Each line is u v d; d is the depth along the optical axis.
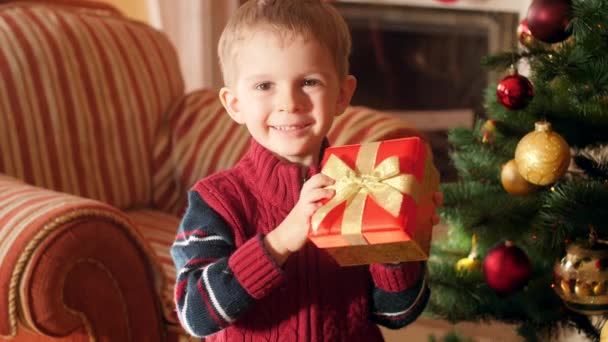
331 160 0.94
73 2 2.27
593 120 1.33
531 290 1.48
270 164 1.00
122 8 2.75
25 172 1.80
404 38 3.12
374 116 1.83
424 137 1.83
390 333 2.30
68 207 1.24
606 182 1.31
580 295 1.28
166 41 2.26
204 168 2.02
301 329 0.98
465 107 3.13
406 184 0.88
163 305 1.39
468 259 1.52
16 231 1.21
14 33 1.86
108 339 1.29
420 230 0.89
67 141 1.89
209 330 0.94
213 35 2.69
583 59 1.21
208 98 2.14
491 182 1.52
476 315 1.55
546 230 1.34
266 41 0.96
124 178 2.02
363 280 1.03
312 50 0.96
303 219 0.89
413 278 1.02
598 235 1.32
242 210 1.00
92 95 1.96
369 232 0.84
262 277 0.91
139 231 1.35
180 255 1.00
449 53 3.09
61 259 1.20
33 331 1.23
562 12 1.21
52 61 1.89
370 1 3.06
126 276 1.32
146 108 2.08
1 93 1.78
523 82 1.29
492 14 2.96
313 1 1.02
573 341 1.89
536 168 1.24
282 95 0.96
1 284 1.17
